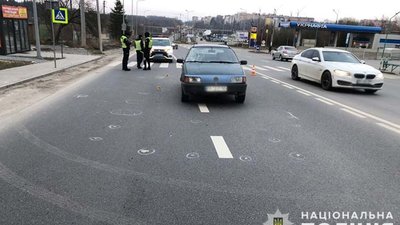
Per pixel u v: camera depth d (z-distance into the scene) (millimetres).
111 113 8031
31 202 3895
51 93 10461
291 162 5254
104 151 5484
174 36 120375
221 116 8109
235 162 5176
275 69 23141
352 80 12656
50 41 42656
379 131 7230
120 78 14375
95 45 44938
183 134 6523
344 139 6555
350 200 4121
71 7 49906
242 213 3768
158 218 3631
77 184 4336
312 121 7926
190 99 10070
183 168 4895
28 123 6984
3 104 8742
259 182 4520
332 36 71562
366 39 69375
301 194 4227
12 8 23281
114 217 3631
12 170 4711
